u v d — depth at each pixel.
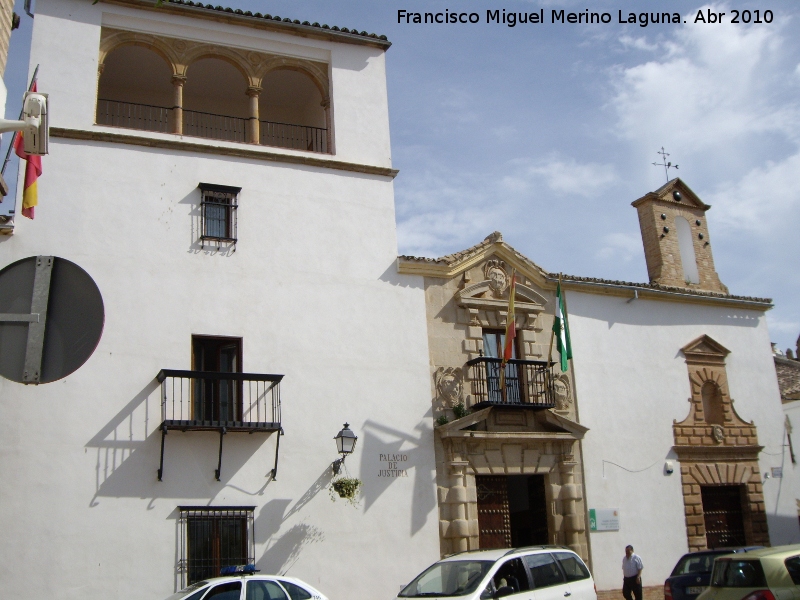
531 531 22.06
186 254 18.97
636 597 19.38
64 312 7.19
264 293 19.47
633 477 22.72
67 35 19.73
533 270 22.98
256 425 17.81
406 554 19.06
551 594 13.19
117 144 19.11
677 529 22.89
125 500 16.78
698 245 27.00
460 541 19.69
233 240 19.47
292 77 23.80
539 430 21.70
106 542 16.41
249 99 21.53
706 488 24.19
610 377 23.36
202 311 18.72
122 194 18.78
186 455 17.56
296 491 18.36
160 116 23.97
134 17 20.64
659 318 24.84
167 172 19.42
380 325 20.55
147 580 16.52
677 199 27.33
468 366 21.31
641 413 23.50
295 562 17.89
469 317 21.69
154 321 18.19
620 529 22.00
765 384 26.06
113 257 18.23
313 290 20.03
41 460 16.36
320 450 18.88
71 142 18.70
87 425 16.91
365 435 19.48
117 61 22.52
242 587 13.84
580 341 23.25
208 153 20.00
